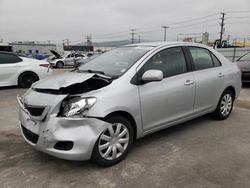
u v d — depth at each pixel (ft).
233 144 13.12
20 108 11.64
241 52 60.64
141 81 11.57
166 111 12.66
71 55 91.56
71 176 10.04
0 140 13.61
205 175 10.09
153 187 9.31
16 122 16.76
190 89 13.67
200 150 12.37
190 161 11.23
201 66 14.87
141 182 9.62
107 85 10.70
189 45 14.57
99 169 10.53
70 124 9.60
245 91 28.50
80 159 9.82
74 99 9.95
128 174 10.17
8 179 9.83
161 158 11.50
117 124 10.67
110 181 9.70
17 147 12.68
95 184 9.50
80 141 9.62
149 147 12.66
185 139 13.71
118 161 10.98
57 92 10.30
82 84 11.05
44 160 11.31
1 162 11.14
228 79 16.35
